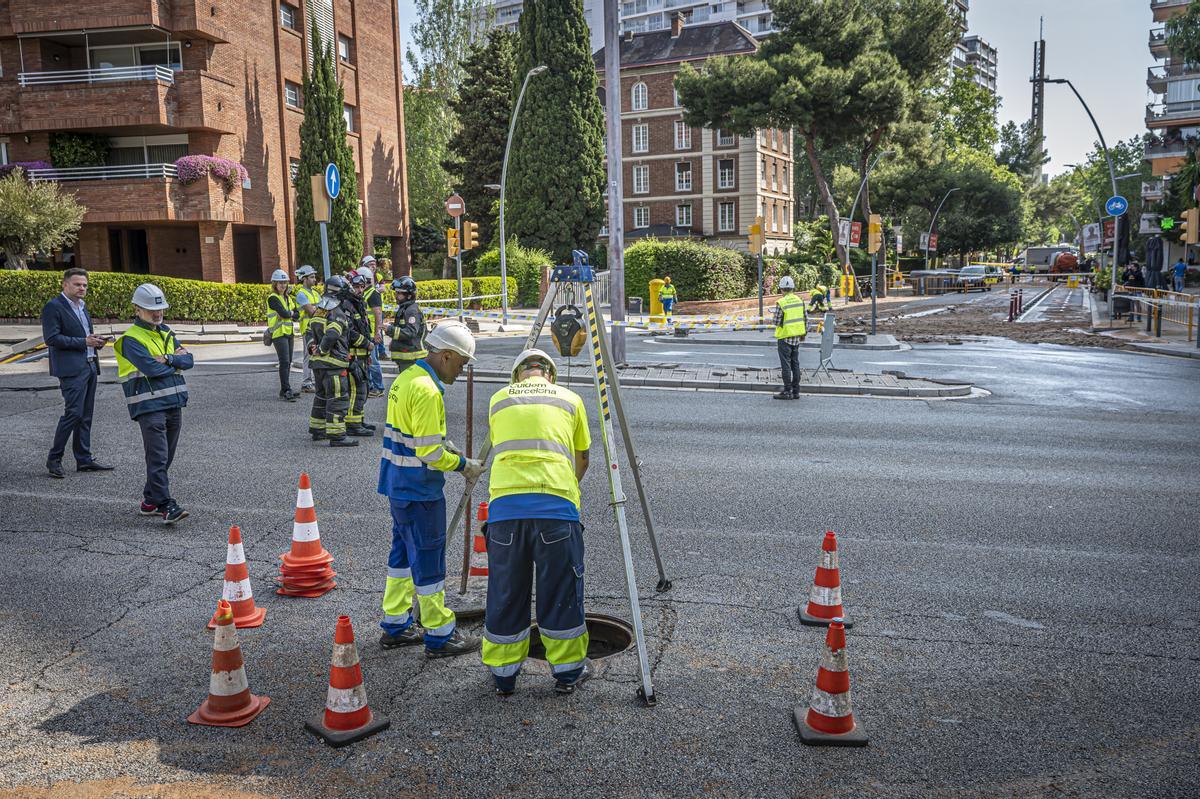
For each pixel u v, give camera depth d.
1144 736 3.94
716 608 5.40
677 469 9.05
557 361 17.53
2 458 9.28
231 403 12.88
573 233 44.84
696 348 22.77
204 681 4.45
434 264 49.88
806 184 82.62
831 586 5.14
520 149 44.12
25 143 29.06
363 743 3.85
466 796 3.46
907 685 4.42
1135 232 56.72
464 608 5.35
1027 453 9.96
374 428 10.71
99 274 25.00
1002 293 58.56
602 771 3.63
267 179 32.38
